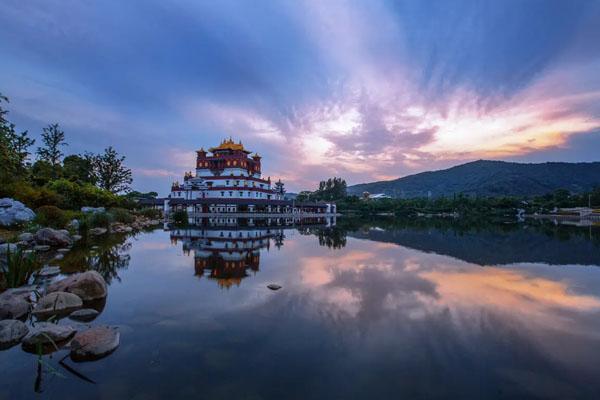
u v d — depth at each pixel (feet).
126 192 248.93
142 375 17.79
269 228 131.95
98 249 64.23
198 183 267.80
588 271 45.19
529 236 97.86
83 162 218.59
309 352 20.45
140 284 37.19
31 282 37.19
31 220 81.35
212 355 19.95
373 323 25.27
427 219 246.27
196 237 90.94
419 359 19.61
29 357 19.75
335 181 488.44
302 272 44.11
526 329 24.16
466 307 29.19
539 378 17.54
